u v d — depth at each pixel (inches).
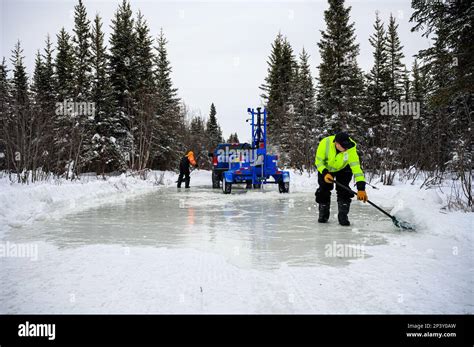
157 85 1288.1
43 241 186.2
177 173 1190.3
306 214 286.0
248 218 265.4
